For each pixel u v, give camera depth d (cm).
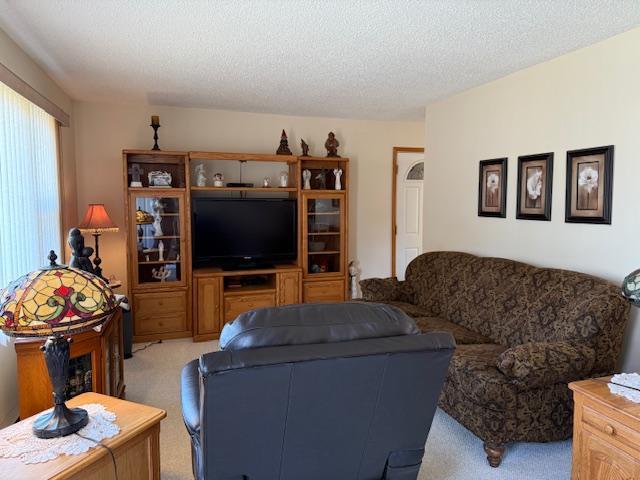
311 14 239
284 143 495
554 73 315
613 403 174
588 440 184
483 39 277
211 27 257
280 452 151
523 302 293
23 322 133
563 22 251
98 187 461
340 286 509
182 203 442
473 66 332
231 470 150
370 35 269
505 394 226
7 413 267
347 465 166
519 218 349
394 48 293
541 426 235
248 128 507
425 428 171
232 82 376
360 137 555
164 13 238
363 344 146
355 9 233
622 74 269
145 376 351
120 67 335
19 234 275
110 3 226
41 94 335
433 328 329
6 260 252
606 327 243
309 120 532
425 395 162
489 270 336
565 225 311
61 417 150
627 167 268
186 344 433
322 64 326
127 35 270
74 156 447
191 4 227
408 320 162
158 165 465
